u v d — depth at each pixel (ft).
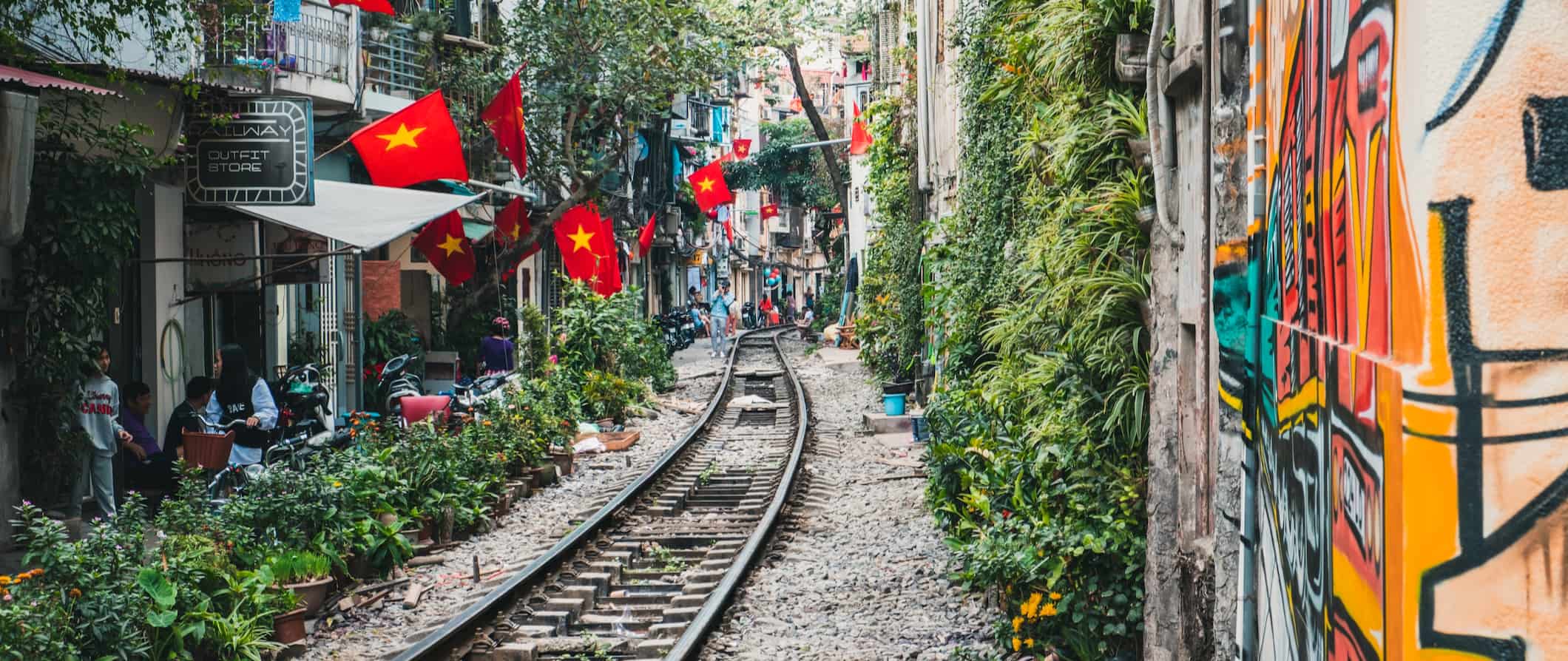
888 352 86.53
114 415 34.53
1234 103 14.57
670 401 87.20
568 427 61.11
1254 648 12.56
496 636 27.61
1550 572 5.78
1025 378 27.04
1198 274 17.94
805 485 49.83
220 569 25.57
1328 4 8.25
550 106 78.33
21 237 27.89
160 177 42.65
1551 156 5.84
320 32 54.08
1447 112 5.92
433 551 37.40
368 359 64.75
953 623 27.84
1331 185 8.11
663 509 44.88
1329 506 7.95
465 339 78.64
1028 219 31.63
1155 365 20.31
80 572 21.89
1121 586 22.44
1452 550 5.87
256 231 47.88
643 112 80.64
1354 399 7.11
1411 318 6.11
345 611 29.66
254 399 39.47
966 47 48.01
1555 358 5.80
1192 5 17.63
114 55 35.53
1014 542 24.98
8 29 30.17
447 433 44.86
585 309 86.28
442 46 71.41
